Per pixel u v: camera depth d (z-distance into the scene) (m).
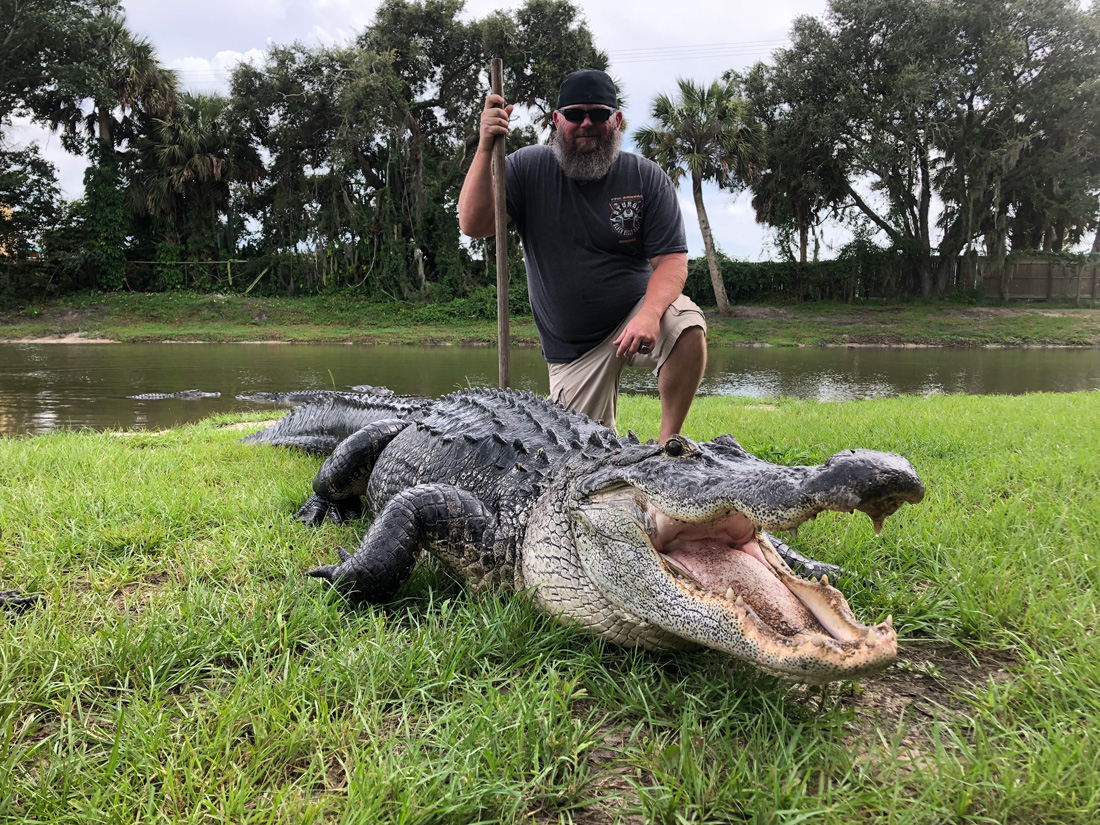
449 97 37.62
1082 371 18.02
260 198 39.69
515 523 2.95
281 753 1.86
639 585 2.32
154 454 5.80
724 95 30.12
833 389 14.62
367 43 37.00
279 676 2.24
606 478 2.47
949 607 2.81
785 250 37.22
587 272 4.54
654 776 1.82
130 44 34.62
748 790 1.74
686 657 2.47
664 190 4.45
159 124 36.69
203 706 2.10
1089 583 2.95
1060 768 1.78
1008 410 8.30
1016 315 31.27
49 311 33.06
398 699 2.16
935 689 2.36
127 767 1.78
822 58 32.66
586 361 4.84
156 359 20.16
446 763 1.81
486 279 37.69
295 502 4.44
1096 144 31.98
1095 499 4.03
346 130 34.59
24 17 32.94
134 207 36.69
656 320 3.98
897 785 1.74
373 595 2.86
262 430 7.11
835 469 1.83
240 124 36.94
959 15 30.48
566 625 2.66
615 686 2.25
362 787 1.65
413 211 37.47
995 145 32.97
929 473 4.84
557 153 4.34
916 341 27.58
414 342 28.03
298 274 38.06
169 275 37.00
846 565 3.23
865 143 32.78
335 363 19.23
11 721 1.94
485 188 4.52
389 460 4.03
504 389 4.42
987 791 1.77
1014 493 4.40
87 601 2.77
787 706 2.15
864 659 1.78
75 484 4.47
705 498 2.11
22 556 3.21
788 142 33.62
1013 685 2.30
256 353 22.80
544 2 35.44
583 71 4.18
